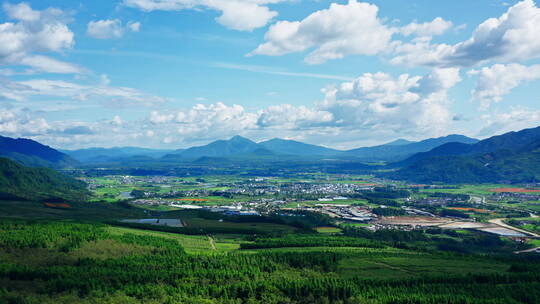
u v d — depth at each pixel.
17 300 191.75
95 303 195.38
